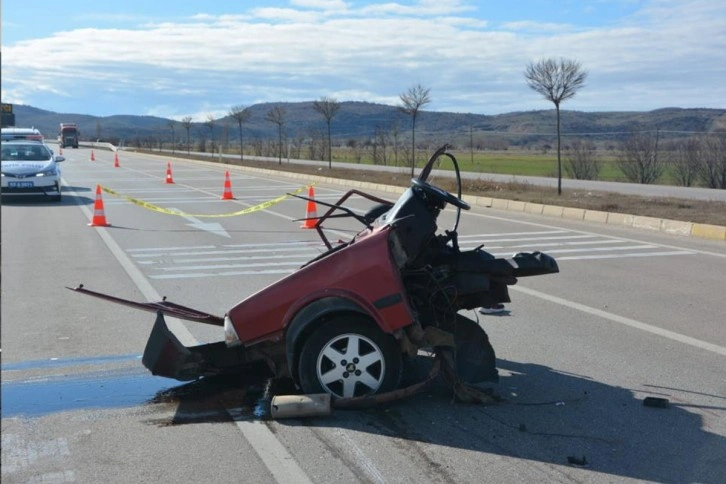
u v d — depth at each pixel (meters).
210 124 67.69
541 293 9.40
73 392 5.80
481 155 63.72
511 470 4.38
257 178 34.84
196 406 5.50
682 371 6.27
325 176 33.19
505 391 5.77
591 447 4.71
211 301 9.05
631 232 15.62
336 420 5.16
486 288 5.51
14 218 17.97
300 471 4.39
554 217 18.53
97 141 99.94
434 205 5.66
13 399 5.63
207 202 22.52
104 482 4.27
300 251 12.91
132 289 9.73
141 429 5.06
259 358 5.90
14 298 9.13
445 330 5.68
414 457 4.56
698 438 4.86
